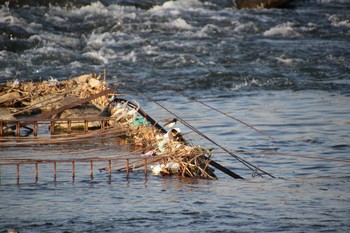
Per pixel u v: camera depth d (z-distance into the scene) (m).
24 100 62.16
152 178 41.16
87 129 55.00
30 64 87.94
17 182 39.88
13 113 56.34
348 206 36.03
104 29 104.44
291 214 34.69
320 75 84.31
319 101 70.19
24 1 110.25
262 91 76.69
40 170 42.78
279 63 89.38
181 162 42.16
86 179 40.72
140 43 97.81
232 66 87.75
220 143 52.41
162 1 117.88
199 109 66.25
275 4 121.75
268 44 99.19
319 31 108.50
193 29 105.81
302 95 73.88
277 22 112.25
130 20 108.00
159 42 98.56
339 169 44.81
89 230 32.34
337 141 52.88
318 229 32.62
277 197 37.59
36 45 95.50
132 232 32.16
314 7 124.06
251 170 44.50
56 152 47.75
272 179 42.09
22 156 45.84
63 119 53.72
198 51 94.62
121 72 84.62
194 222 33.44
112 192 38.09
